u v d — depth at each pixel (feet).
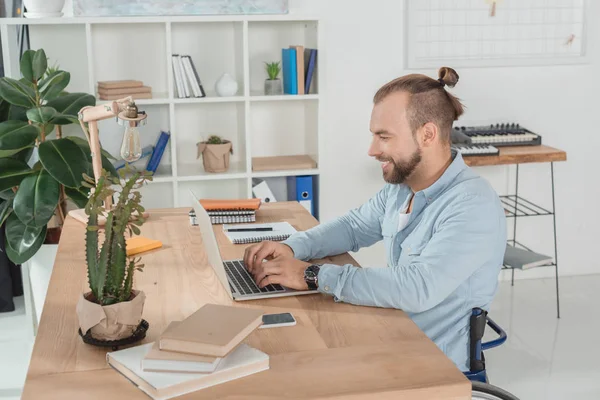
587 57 14.67
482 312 6.73
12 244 11.22
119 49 13.19
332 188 14.33
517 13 14.26
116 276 5.48
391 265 7.52
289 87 13.19
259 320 5.32
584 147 15.07
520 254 12.38
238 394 4.71
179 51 13.42
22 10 12.99
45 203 10.62
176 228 8.68
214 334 4.94
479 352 6.81
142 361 4.83
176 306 6.23
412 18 13.88
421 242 6.99
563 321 13.25
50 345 5.43
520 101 14.64
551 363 11.62
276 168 13.29
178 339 4.85
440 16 14.01
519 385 10.91
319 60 12.98
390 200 7.73
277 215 9.23
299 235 7.70
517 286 15.02
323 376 4.98
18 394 10.75
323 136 13.30
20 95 11.12
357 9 13.73
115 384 4.84
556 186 15.14
